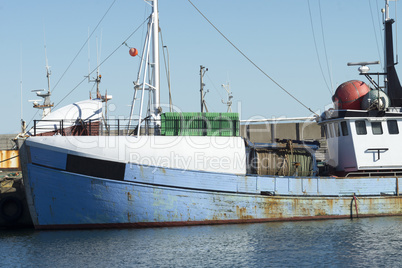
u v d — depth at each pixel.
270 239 28.70
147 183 30.69
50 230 30.98
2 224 34.16
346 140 35.69
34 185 30.38
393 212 35.03
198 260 25.09
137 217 30.88
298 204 33.25
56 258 25.53
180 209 31.16
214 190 31.52
